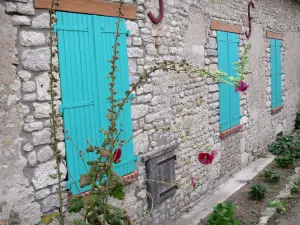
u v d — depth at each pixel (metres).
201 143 5.83
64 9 3.38
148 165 4.55
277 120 9.56
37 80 3.19
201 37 5.74
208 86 5.99
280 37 9.53
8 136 2.98
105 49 3.87
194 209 5.58
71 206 2.83
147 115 4.54
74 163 3.54
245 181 6.77
